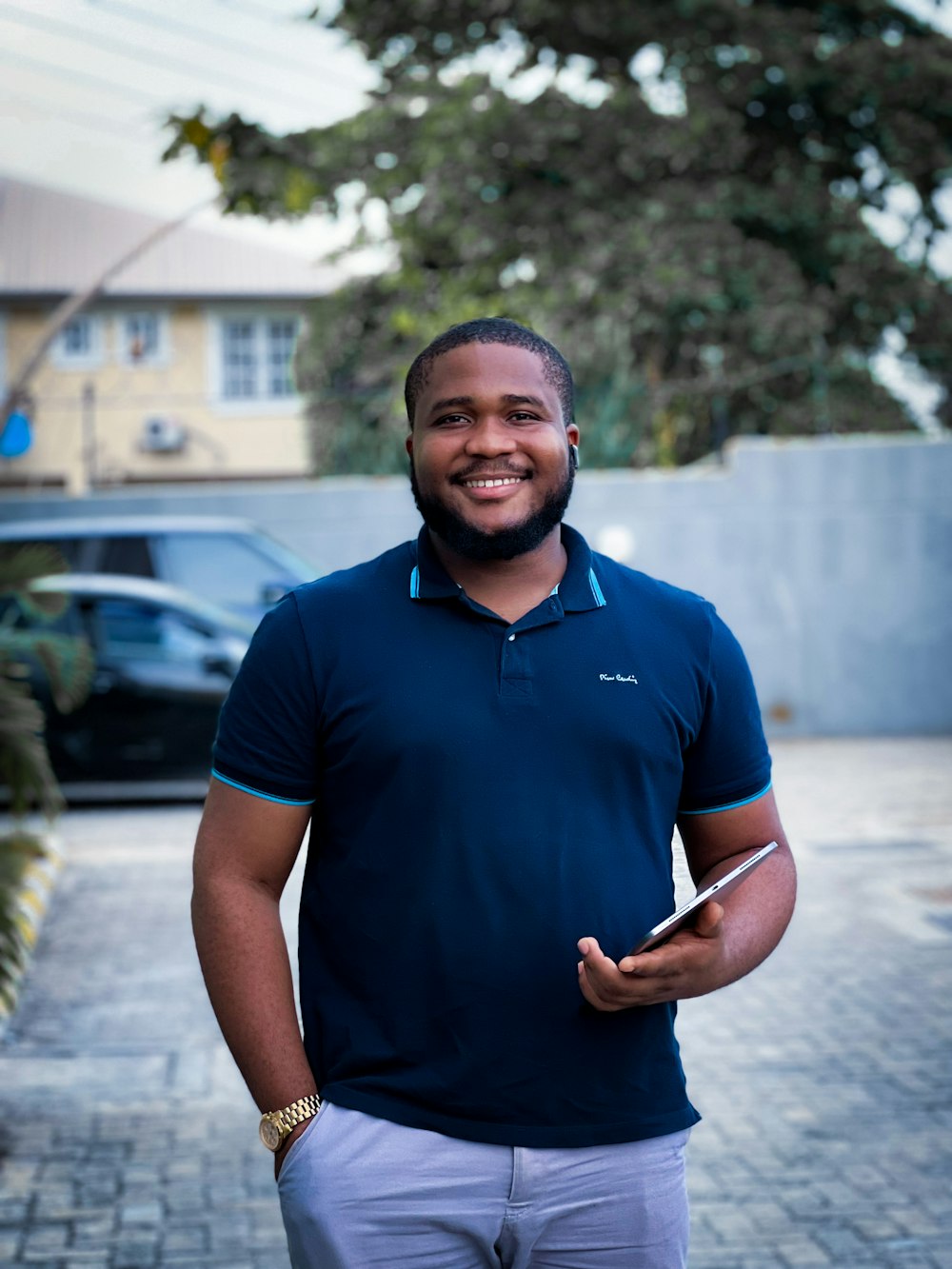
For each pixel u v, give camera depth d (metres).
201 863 2.03
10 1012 5.14
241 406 24.59
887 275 16.70
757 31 15.90
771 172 17.47
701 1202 3.90
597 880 1.91
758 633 13.28
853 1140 4.30
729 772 2.09
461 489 1.97
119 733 10.18
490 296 16.02
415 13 14.99
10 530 11.10
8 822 9.77
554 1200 1.92
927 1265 3.51
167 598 10.34
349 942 1.95
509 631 1.95
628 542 13.18
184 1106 4.61
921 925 6.72
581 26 15.28
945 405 17.38
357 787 1.94
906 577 13.27
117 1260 3.55
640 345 16.73
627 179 15.98
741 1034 5.30
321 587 2.03
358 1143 1.90
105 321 24.52
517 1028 1.89
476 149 14.91
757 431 17.34
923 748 12.40
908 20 17.03
